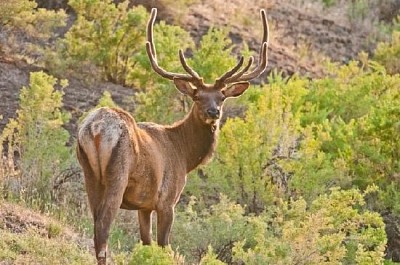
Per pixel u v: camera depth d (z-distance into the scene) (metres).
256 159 51.47
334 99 62.75
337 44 82.38
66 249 38.97
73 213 45.69
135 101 60.66
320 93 63.47
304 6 86.31
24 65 62.19
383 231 43.75
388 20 91.38
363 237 43.31
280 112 53.22
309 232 40.56
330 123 57.72
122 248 44.69
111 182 36.47
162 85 56.91
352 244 43.66
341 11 88.19
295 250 40.38
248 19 78.69
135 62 64.62
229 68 59.88
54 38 67.25
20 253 38.06
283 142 52.81
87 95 61.16
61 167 49.06
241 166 51.53
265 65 43.09
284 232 40.69
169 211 39.72
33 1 63.06
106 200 36.44
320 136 55.19
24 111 50.03
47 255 38.16
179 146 41.00
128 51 64.69
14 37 63.66
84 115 53.44
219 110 40.97
